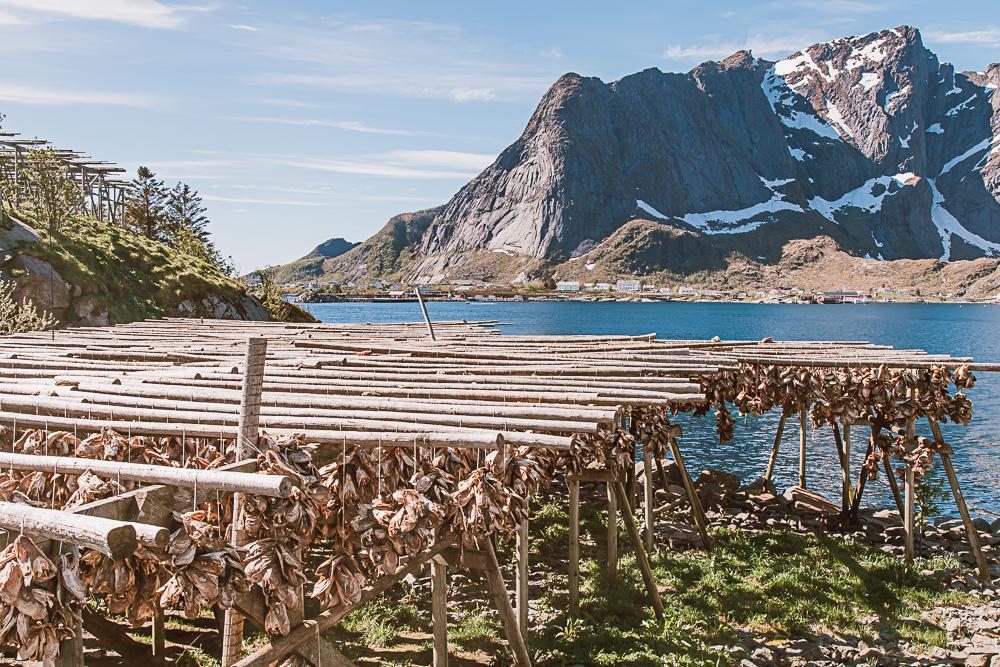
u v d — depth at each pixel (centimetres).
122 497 477
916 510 1923
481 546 774
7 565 404
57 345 1575
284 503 533
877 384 1466
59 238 4122
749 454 3117
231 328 2169
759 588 1323
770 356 1577
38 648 415
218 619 934
